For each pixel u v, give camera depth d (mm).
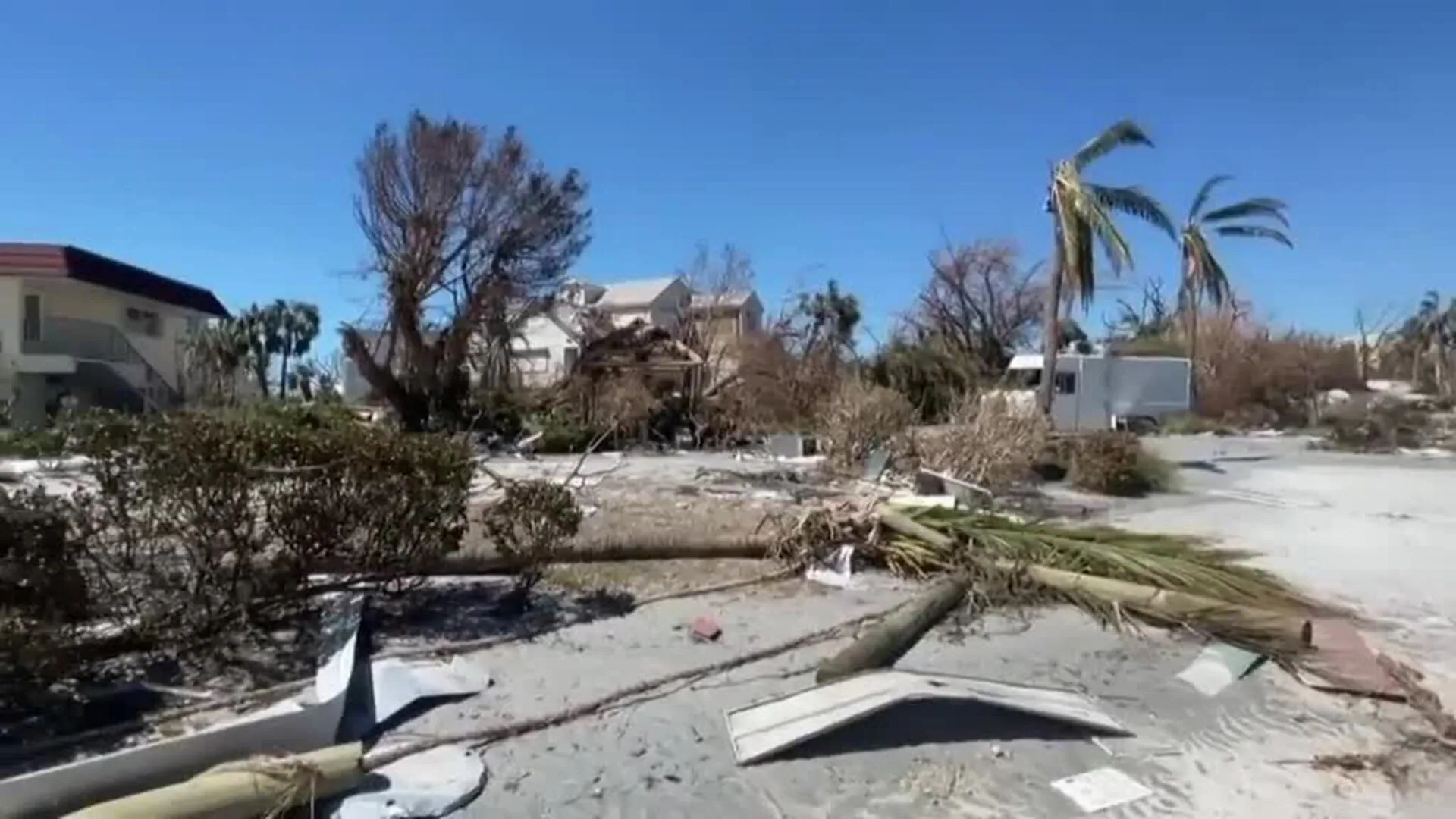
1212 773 4277
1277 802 3980
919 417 17219
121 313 29906
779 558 8656
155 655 5305
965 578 7598
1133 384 34094
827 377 23344
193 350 45625
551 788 4031
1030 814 3836
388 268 27188
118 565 5152
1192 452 25875
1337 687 5426
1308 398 40094
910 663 5914
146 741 4312
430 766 4141
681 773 4207
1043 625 6867
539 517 7016
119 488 5039
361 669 5297
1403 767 4340
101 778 3568
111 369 27078
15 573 4398
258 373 51156
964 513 8992
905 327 41812
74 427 5266
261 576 5746
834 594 7715
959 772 4219
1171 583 7188
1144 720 4941
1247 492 16078
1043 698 5043
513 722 4730
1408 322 57469
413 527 6289
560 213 28906
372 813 3684
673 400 26188
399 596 6836
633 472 17547
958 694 4867
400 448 6160
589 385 26531
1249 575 7492
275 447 5672
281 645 5641
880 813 3844
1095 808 3904
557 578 7801
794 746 4402
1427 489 16797
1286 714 5055
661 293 47625
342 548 6094
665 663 5770
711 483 15352
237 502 5488
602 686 5312
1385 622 7094
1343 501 14891
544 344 38000
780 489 14516
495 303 27859
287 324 55000
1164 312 53312
